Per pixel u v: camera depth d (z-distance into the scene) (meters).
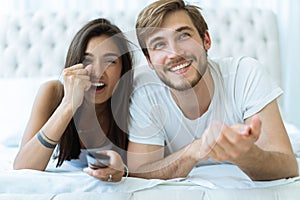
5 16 2.27
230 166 1.14
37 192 0.92
